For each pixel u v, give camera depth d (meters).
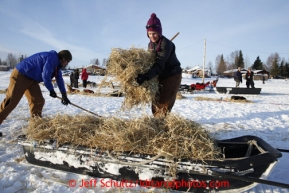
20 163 3.37
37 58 4.17
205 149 2.76
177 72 3.95
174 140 2.85
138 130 3.05
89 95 13.03
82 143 3.05
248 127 5.92
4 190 2.70
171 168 2.56
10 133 4.82
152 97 3.71
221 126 6.01
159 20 3.59
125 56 3.51
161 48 3.56
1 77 35.75
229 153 3.23
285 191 2.76
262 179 2.31
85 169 3.00
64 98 4.39
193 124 3.19
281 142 4.72
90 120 3.64
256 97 14.65
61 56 4.31
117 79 3.51
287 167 3.47
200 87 20.05
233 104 10.41
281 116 7.39
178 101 11.45
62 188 2.77
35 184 2.83
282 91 20.77
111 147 2.91
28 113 6.89
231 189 2.49
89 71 42.53
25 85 4.22
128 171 2.80
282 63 76.38
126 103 3.81
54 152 3.10
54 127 3.33
